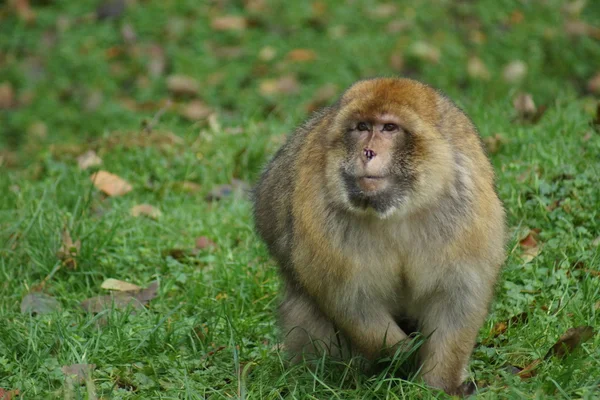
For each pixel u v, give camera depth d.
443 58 19.97
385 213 7.99
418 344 8.48
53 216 12.25
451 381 8.63
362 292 8.44
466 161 8.31
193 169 14.32
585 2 21.75
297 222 8.49
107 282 11.00
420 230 8.27
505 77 19.00
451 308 8.51
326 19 21.70
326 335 9.29
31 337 9.52
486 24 21.03
